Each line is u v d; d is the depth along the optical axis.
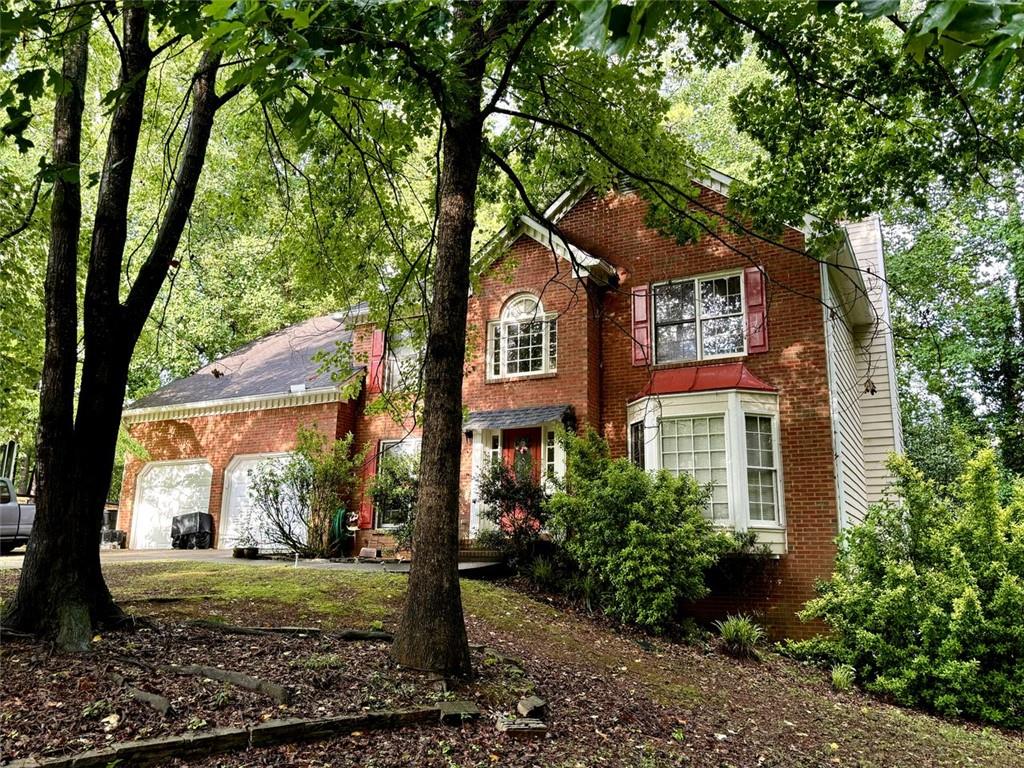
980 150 8.31
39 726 4.02
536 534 12.67
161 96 10.80
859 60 8.93
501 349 15.48
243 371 20.30
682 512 11.01
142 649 5.44
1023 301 22.03
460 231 6.64
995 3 1.60
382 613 8.23
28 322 11.77
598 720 5.71
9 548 15.19
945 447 23.06
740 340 13.56
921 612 9.46
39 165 4.11
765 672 9.43
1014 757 7.35
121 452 19.44
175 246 6.62
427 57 4.98
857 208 9.26
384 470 15.03
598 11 1.70
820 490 12.28
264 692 4.85
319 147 9.62
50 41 4.49
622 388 14.37
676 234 10.59
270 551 16.28
